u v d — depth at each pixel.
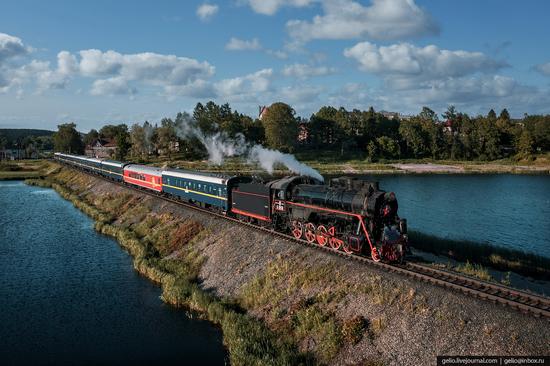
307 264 21.31
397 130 122.88
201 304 22.67
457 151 110.69
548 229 39.28
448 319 14.44
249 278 23.17
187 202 42.59
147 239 35.12
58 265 31.34
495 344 13.01
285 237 25.31
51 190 73.81
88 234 40.62
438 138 113.81
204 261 27.72
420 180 77.94
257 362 16.48
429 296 15.70
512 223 41.88
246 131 105.62
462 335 13.75
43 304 24.56
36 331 21.38
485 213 46.88
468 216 45.22
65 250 35.16
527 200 55.50
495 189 65.75
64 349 19.66
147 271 28.72
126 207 47.28
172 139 106.56
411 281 16.86
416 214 46.31
